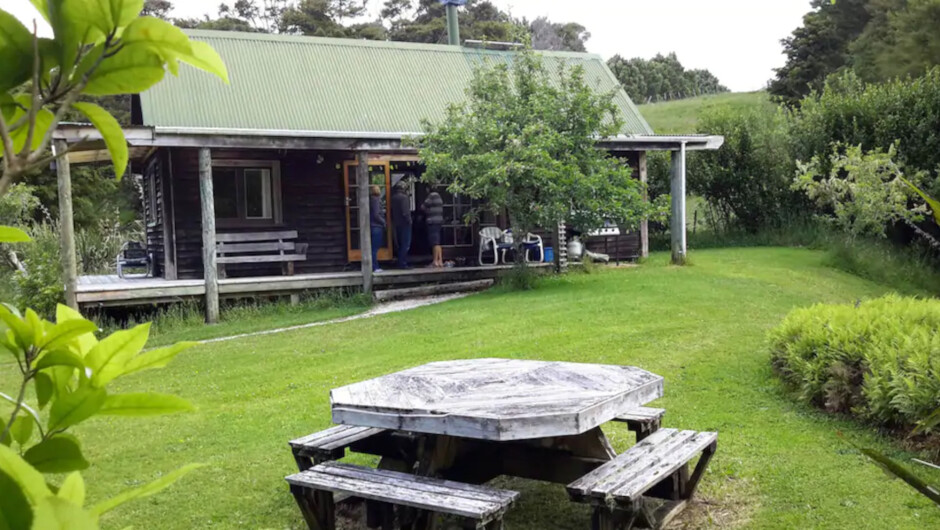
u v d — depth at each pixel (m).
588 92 13.44
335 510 4.99
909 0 30.34
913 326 6.68
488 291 13.76
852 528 4.26
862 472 4.99
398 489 3.87
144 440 6.42
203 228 12.76
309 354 9.48
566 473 4.81
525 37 14.05
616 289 12.62
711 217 23.00
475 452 4.83
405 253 15.35
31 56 0.79
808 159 20.64
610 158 14.02
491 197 13.00
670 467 4.06
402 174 16.81
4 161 0.75
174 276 14.36
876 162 16.88
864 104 20.11
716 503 4.74
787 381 6.98
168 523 4.80
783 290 13.22
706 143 16.61
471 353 8.83
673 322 9.98
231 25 46.25
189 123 14.27
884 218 16.84
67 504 0.60
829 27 36.75
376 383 4.64
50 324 0.84
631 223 13.26
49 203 24.12
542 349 8.81
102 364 0.87
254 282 13.41
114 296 12.35
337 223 15.77
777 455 5.38
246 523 4.78
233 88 15.48
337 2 49.25
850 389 6.14
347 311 12.90
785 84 37.66
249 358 9.47
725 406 6.56
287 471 5.61
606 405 4.07
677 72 62.06
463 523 3.62
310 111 15.64
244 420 6.89
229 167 14.82
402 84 17.20
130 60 0.82
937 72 19.86
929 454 5.18
